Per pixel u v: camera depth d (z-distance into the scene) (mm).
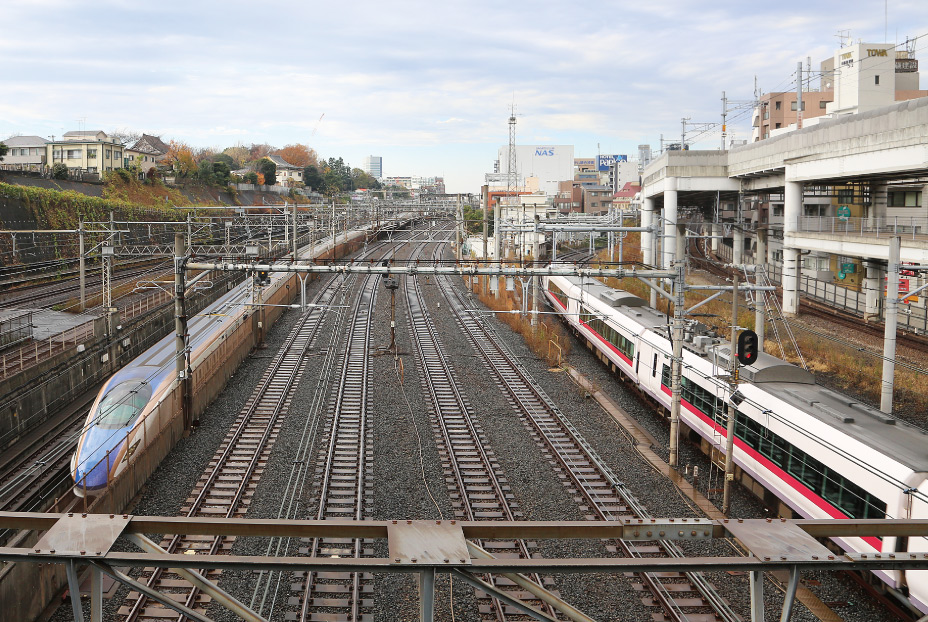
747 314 38312
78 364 27500
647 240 55219
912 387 25531
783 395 17234
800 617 12180
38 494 17906
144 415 18906
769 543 5910
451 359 32594
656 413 24953
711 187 46812
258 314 35031
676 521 6105
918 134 27453
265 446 20906
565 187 130875
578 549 14508
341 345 35688
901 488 12328
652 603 12516
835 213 47531
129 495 16859
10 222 42188
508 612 12078
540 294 42875
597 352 33469
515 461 19703
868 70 56656
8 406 21750
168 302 39281
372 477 18438
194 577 6156
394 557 5680
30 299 36562
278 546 14469
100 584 5871
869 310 36438
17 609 11352
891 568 5898
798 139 36406
